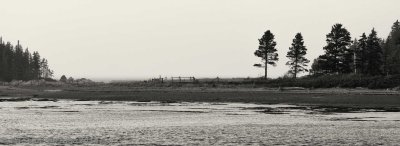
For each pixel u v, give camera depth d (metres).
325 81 97.69
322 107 71.00
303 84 98.00
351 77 98.81
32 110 67.88
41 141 39.53
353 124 50.44
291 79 106.06
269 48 117.75
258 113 62.72
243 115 60.25
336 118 56.38
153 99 87.12
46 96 96.56
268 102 79.00
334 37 110.25
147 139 40.66
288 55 117.31
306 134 43.38
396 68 111.94
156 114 61.75
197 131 45.50
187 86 102.69
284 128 47.50
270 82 104.62
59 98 93.62
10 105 77.25
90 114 61.88
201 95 86.31
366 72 109.44
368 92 81.44
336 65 109.50
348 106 72.12
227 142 39.12
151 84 108.12
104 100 88.38
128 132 44.91
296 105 74.44
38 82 145.38
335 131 45.19
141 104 78.31
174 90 94.50
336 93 81.19
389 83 90.62
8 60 188.50
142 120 54.94
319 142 39.09
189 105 75.75
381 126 48.62
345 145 37.72
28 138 41.09
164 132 44.88
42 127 48.47
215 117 57.94
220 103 79.12
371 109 67.62
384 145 37.78
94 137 41.75
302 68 116.94
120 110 67.62
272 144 38.19
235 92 87.69
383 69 115.50
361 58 110.44
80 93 96.50
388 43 124.00
